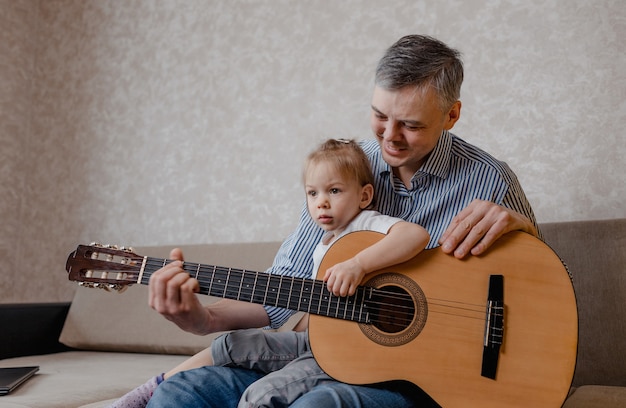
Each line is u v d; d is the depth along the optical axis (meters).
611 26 2.28
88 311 2.71
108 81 3.45
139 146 3.30
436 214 1.68
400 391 1.39
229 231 2.99
